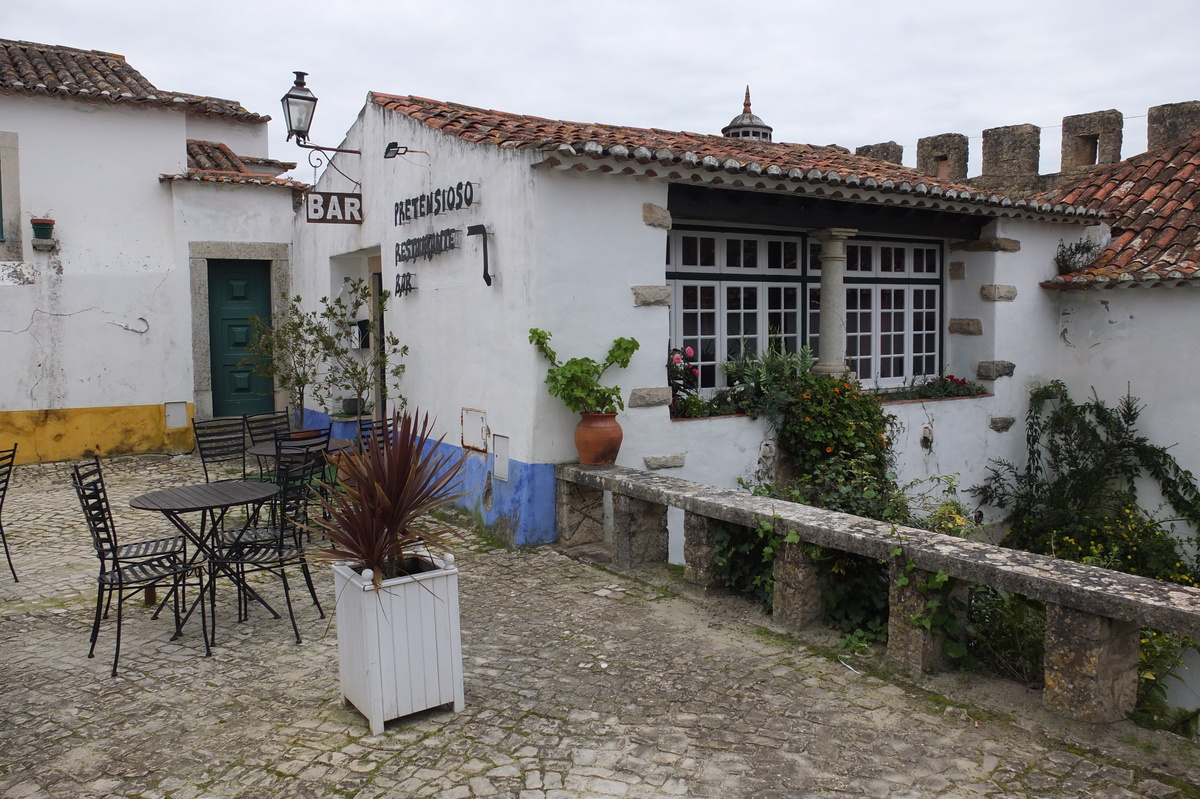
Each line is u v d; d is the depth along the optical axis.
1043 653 4.39
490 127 7.57
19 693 4.38
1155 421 9.71
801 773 3.52
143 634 5.21
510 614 5.48
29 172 10.37
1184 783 3.39
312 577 6.33
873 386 9.90
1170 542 9.16
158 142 11.12
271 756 3.70
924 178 10.02
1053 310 10.58
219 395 11.84
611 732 3.88
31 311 10.46
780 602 5.13
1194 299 9.33
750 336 9.02
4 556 6.89
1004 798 3.32
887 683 4.36
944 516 6.15
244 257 11.69
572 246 6.85
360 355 10.68
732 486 8.10
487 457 7.46
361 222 9.73
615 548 6.45
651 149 6.72
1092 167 14.05
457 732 3.89
